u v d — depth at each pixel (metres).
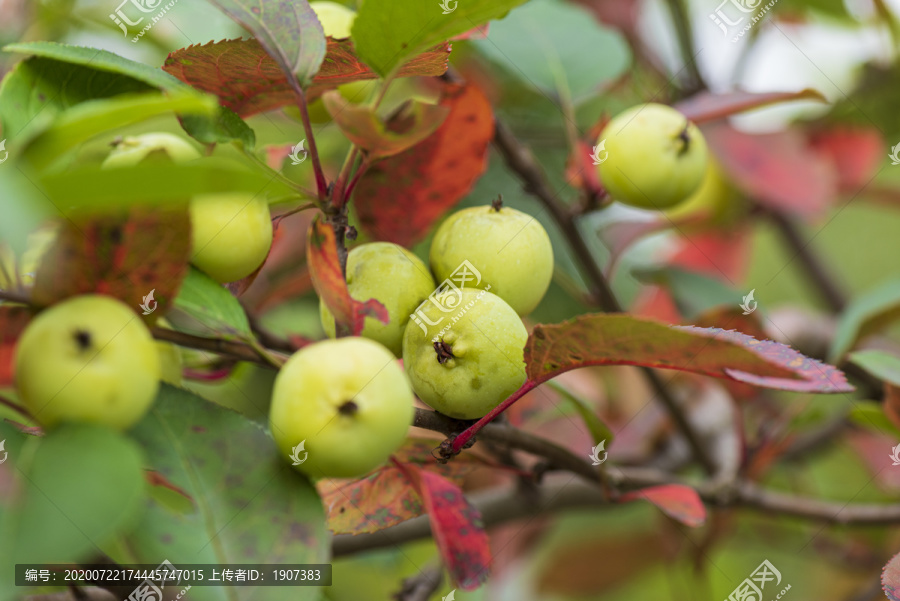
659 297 0.64
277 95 0.40
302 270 0.50
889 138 0.73
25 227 0.33
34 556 0.33
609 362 0.38
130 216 0.35
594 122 0.67
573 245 0.48
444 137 0.42
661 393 0.53
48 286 0.35
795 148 0.62
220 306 0.38
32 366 0.34
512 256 0.40
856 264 0.92
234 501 0.36
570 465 0.42
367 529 0.41
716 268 0.71
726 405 0.65
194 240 0.38
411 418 0.36
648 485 0.51
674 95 0.65
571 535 0.72
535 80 0.53
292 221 0.54
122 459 0.34
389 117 0.39
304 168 0.50
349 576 0.51
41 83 0.38
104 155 0.39
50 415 0.34
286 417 0.35
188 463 0.36
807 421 0.51
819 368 0.37
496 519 0.51
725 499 0.51
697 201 0.67
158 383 0.37
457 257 0.40
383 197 0.43
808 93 0.48
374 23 0.38
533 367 0.38
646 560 0.67
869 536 0.60
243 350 0.38
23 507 0.34
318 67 0.38
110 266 0.35
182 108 0.34
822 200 0.59
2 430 0.35
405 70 0.39
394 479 0.41
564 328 0.37
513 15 0.54
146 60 0.51
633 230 0.53
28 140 0.34
